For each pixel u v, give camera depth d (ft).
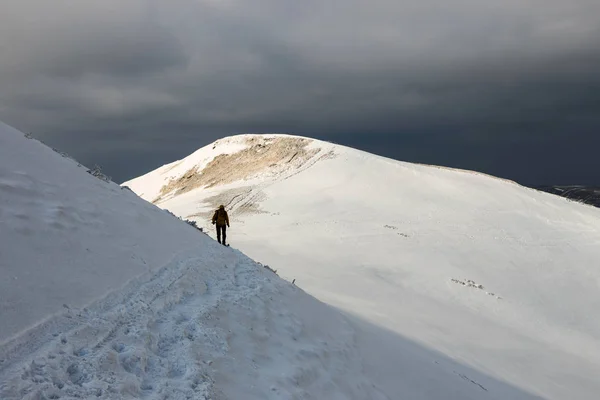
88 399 16.17
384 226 125.29
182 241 38.96
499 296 90.94
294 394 22.89
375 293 71.41
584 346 75.66
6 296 19.98
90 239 28.86
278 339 28.48
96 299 23.35
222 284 33.06
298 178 171.42
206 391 18.94
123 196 40.37
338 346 33.01
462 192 161.79
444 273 96.58
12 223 25.11
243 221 126.00
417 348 44.62
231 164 215.92
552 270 110.22
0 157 31.50
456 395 35.55
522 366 55.88
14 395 14.99
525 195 166.30
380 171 176.45
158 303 25.53
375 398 28.78
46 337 18.86
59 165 36.40
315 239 109.09
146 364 19.76
